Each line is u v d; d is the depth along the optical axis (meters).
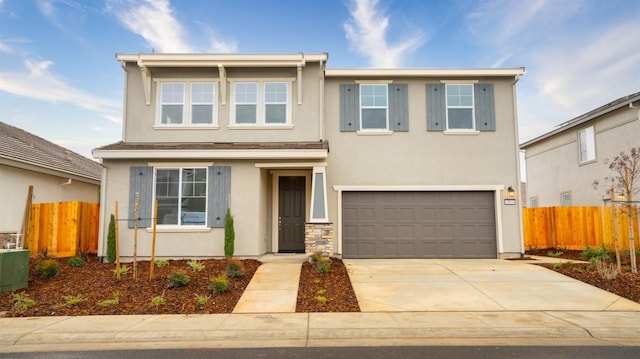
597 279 9.09
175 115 13.12
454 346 5.45
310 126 13.05
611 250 12.42
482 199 13.20
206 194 11.99
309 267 10.66
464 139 13.29
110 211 11.88
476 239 13.02
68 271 10.16
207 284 8.82
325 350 5.30
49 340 5.80
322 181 11.98
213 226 11.84
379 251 12.96
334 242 12.80
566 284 8.95
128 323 6.49
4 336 5.85
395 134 13.28
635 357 4.92
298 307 7.42
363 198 13.15
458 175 13.16
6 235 12.22
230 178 12.01
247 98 13.24
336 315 6.91
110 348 5.48
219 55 12.78
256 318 6.75
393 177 13.14
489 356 4.99
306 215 13.16
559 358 4.89
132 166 12.02
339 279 9.45
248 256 11.82
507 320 6.55
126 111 13.02
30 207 11.98
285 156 11.53
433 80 13.51
